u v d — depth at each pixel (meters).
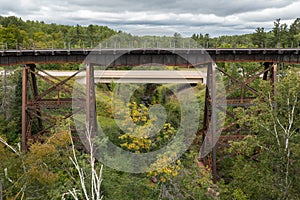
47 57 20.08
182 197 12.65
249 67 29.09
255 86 24.58
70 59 20.05
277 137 12.35
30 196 11.91
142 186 12.66
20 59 20.12
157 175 12.47
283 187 12.06
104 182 12.38
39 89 29.38
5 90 26.94
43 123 25.19
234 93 25.92
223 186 14.17
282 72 21.03
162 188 12.49
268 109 12.87
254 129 13.61
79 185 11.66
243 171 13.02
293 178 12.20
